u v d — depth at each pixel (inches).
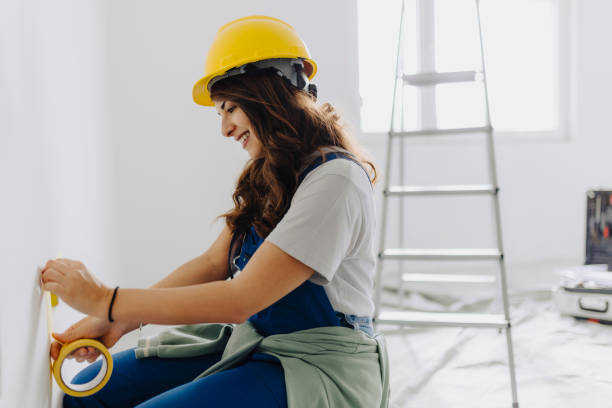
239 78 41.1
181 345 46.9
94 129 71.9
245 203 46.6
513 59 153.7
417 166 141.5
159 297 36.7
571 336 93.0
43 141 42.6
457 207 145.5
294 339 40.1
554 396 70.9
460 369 80.2
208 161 102.2
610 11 156.9
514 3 151.9
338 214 37.8
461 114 146.6
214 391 37.0
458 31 141.9
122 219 89.7
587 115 157.9
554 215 157.3
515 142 151.9
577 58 155.8
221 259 50.7
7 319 30.9
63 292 35.9
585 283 103.1
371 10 136.9
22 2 38.2
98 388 38.2
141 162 95.3
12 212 32.7
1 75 32.2
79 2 65.5
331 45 124.3
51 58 47.6
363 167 41.6
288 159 40.7
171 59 97.3
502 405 68.8
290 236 37.0
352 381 39.1
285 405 37.3
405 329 99.0
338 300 41.1
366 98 139.7
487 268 145.3
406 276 112.2
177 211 100.4
